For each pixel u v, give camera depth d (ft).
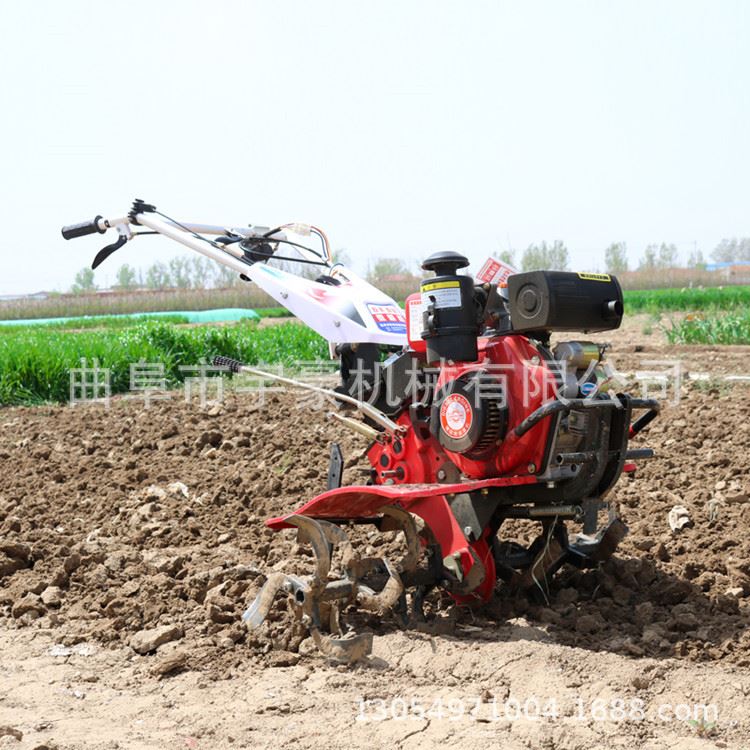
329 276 19.85
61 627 16.29
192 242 19.47
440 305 14.65
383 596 14.85
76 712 12.59
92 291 269.64
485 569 15.08
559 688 12.82
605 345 14.87
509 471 14.76
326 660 14.12
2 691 13.43
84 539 20.97
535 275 14.06
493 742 11.25
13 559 19.10
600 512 21.11
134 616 16.34
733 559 17.72
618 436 14.97
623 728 11.64
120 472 26.58
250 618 14.70
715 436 27.32
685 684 12.85
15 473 27.37
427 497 15.23
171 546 20.43
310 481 24.48
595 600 16.25
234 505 22.98
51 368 42.68
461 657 13.83
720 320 60.80
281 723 11.98
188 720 12.21
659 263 256.93
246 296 205.87
